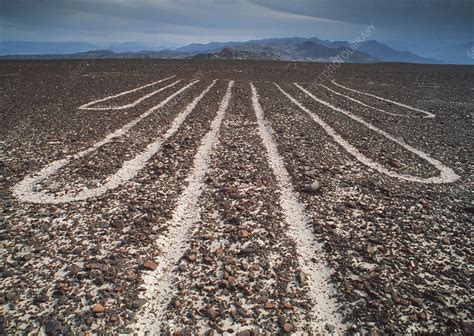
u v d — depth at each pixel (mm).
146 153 10891
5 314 4430
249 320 4520
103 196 7758
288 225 6918
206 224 6762
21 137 11867
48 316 4406
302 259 5871
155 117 15680
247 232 6473
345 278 5367
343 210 7516
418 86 31344
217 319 4508
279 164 10297
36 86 24578
